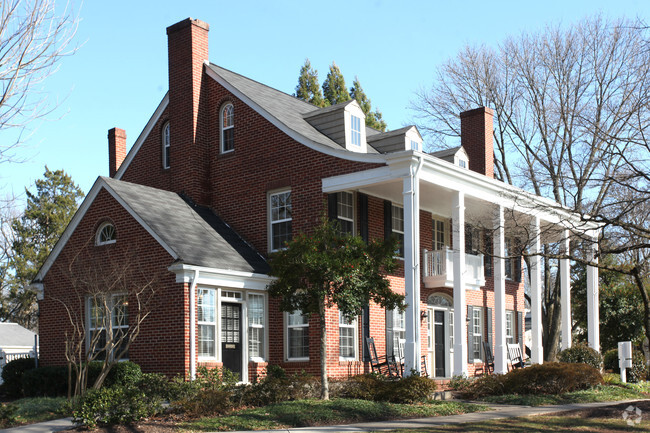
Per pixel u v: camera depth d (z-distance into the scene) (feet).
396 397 56.34
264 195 74.69
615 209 56.34
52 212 163.63
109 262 66.80
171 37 82.94
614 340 105.81
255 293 69.41
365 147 79.25
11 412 46.75
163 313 62.75
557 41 111.96
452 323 87.86
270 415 47.96
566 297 90.53
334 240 55.36
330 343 67.97
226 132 79.87
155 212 68.80
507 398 61.87
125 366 59.47
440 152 89.25
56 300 70.03
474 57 127.13
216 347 64.08
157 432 42.98
